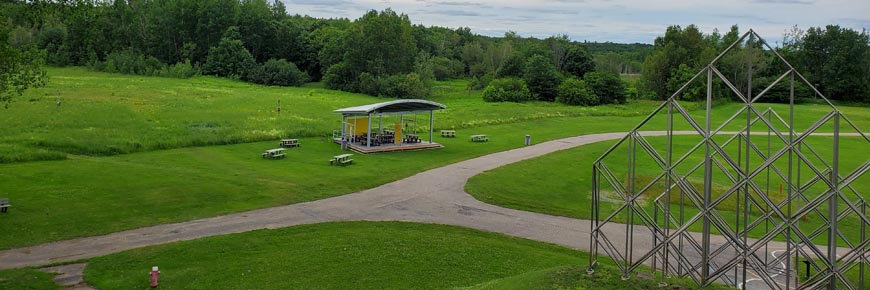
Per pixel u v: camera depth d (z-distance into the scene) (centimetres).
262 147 5181
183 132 5681
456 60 16775
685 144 6000
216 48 13775
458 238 2831
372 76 12162
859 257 2064
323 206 3391
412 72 12562
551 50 15288
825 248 2891
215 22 14700
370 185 3925
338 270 2364
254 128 6088
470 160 4916
